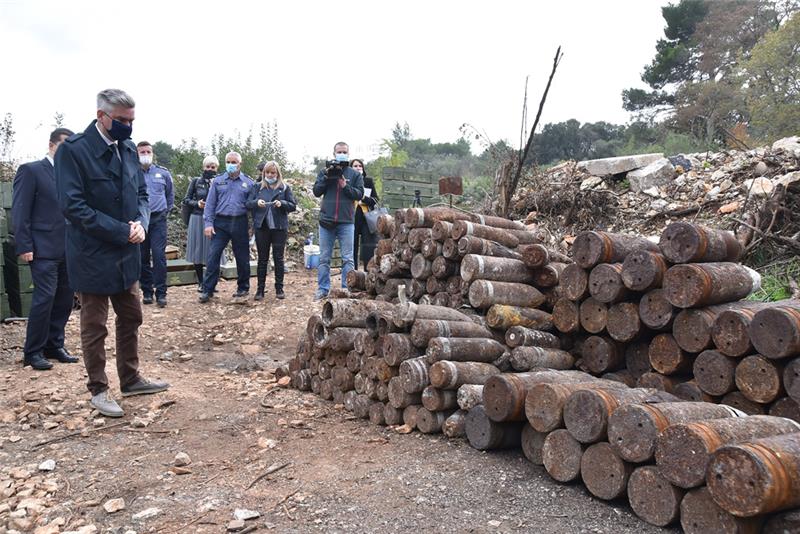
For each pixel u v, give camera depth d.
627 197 9.87
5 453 4.03
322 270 8.57
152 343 7.18
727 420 3.05
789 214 7.26
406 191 12.73
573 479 3.50
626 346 4.59
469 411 4.19
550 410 3.60
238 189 8.54
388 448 4.22
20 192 5.51
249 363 6.81
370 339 4.91
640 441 3.13
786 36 23.28
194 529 3.08
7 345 6.51
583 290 4.59
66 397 5.00
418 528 3.03
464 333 4.76
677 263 4.10
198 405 5.06
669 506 2.99
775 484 2.56
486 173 13.55
